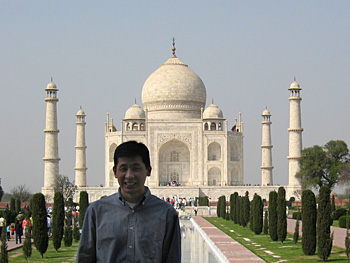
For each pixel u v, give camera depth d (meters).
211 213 150.12
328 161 161.50
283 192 71.00
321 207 55.09
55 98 175.88
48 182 174.00
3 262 44.16
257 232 85.06
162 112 196.12
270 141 195.38
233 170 189.38
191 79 198.38
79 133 192.00
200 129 184.75
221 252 61.38
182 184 188.62
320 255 55.00
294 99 173.12
